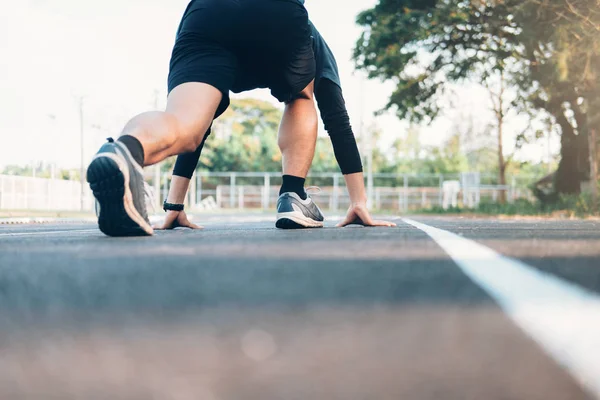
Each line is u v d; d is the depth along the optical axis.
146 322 0.89
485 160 51.53
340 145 4.25
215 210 34.06
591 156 15.30
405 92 18.66
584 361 0.67
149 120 2.92
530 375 0.62
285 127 4.08
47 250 2.08
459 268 1.54
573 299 1.06
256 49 3.49
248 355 0.71
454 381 0.60
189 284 1.25
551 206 17.41
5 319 0.92
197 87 3.22
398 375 0.62
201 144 4.09
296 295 1.12
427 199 35.44
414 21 17.00
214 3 3.33
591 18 11.71
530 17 12.71
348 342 0.77
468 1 15.52
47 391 0.58
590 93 13.47
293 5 3.55
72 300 1.08
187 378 0.61
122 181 2.70
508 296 1.10
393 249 2.11
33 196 25.20
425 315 0.93
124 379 0.61
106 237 2.89
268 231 3.61
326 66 4.14
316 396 0.56
